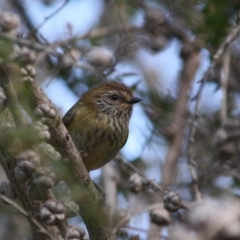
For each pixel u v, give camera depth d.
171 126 13.55
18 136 6.65
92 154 12.32
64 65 11.14
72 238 7.33
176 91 14.41
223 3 10.77
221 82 11.98
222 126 11.41
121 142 12.61
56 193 7.49
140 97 13.71
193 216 4.54
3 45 6.64
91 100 12.55
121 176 12.95
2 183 7.75
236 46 12.84
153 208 9.41
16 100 7.01
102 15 13.72
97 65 11.78
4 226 11.39
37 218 7.58
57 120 7.72
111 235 7.98
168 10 12.21
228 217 4.39
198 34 11.39
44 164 7.26
